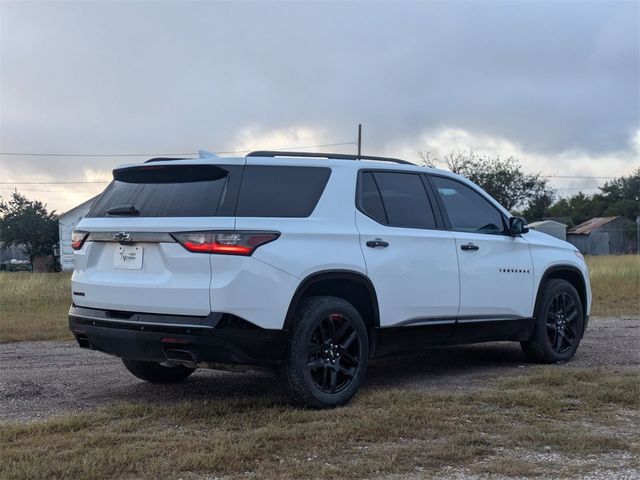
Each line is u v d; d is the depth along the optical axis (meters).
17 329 9.97
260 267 4.89
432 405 5.30
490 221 6.78
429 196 6.27
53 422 4.73
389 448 4.31
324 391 5.20
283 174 5.32
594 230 71.38
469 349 8.22
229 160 5.18
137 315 5.04
